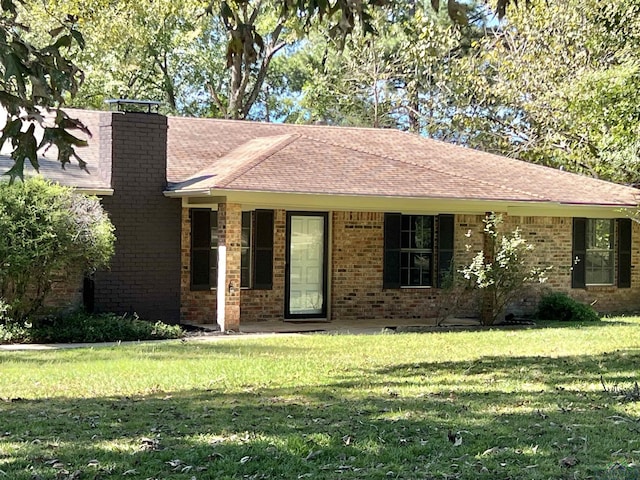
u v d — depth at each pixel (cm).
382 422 735
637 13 2055
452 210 1736
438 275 1911
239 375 1024
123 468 595
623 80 1916
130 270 1595
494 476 574
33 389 936
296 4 491
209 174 1627
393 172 1709
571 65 2466
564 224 1994
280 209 1795
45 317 1475
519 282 1744
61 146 394
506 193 1736
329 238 1838
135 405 830
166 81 3603
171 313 1633
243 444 659
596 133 2095
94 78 3092
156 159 1619
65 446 657
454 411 785
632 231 2069
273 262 1798
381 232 1884
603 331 1577
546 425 725
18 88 382
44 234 1340
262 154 1655
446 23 2352
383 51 3178
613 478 559
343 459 623
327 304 1838
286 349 1291
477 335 1505
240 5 514
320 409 798
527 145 2827
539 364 1112
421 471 588
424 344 1359
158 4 2295
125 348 1295
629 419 753
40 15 1997
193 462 612
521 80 2623
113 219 1579
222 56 3650
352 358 1183
